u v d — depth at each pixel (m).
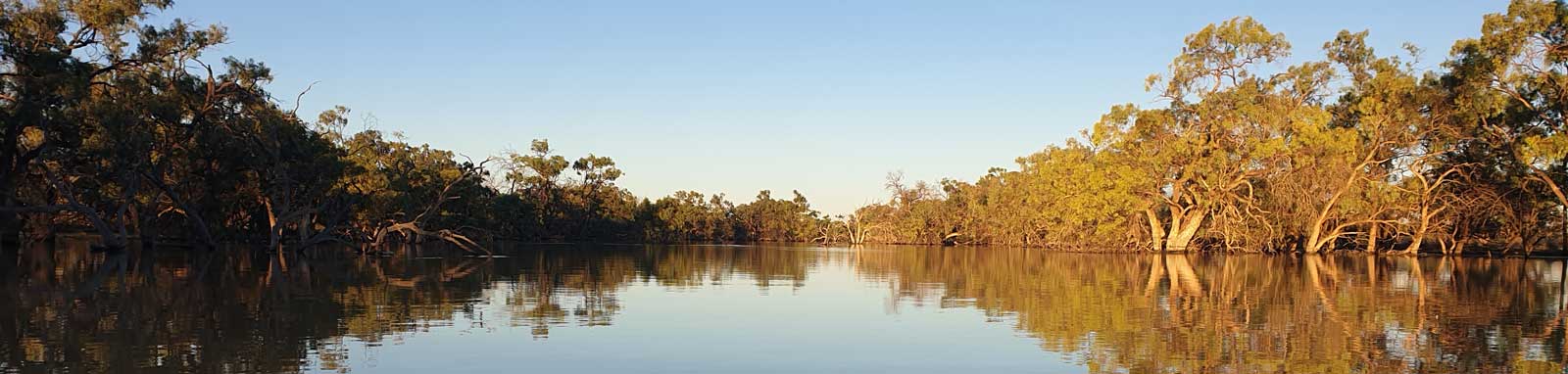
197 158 47.75
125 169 41.47
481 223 88.62
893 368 13.68
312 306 20.77
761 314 20.34
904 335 17.05
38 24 36.59
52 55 35.69
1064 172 72.62
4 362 13.10
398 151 73.88
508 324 18.08
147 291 23.80
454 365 13.55
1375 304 23.17
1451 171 60.53
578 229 113.56
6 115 36.16
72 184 46.75
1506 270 41.84
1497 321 19.27
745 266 43.97
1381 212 63.75
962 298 24.97
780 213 148.12
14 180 39.44
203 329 16.70
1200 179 62.94
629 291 26.59
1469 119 54.28
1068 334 17.20
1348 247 71.88
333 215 56.34
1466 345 15.87
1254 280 32.84
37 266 33.22
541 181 109.12
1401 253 64.31
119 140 38.28
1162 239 71.06
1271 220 65.19
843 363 14.05
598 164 118.75
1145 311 21.12
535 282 29.64
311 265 37.84
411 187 69.06
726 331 17.45
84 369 12.68
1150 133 65.00
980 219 99.69
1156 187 65.38
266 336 16.02
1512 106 53.59
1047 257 61.25
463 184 73.69
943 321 19.20
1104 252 70.19
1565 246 60.34
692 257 55.97
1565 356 14.70
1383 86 59.84
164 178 47.81
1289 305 22.50
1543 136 51.59
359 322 18.08
